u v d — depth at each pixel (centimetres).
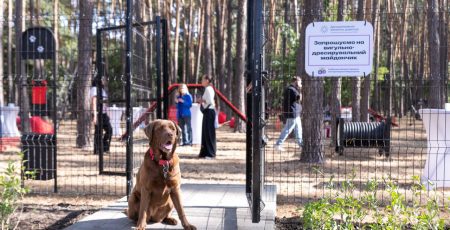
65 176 891
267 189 694
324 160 1080
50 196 721
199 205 602
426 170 787
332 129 1389
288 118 1169
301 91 1172
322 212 422
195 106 1558
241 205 603
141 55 878
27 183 818
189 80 3269
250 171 575
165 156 467
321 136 1069
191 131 1488
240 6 1955
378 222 416
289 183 846
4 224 466
